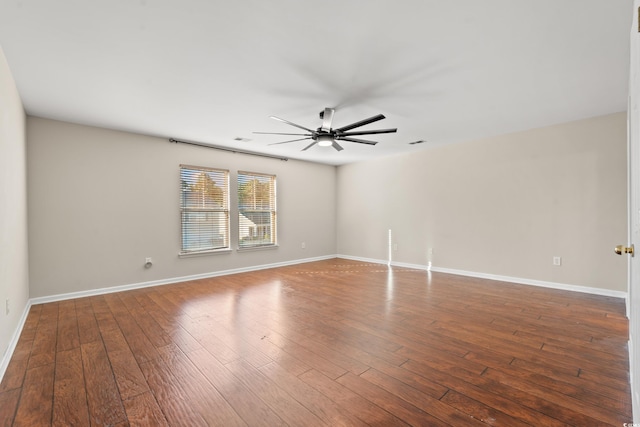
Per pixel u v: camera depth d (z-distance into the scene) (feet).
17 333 8.76
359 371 6.83
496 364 7.09
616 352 7.63
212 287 14.66
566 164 13.64
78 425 5.14
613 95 10.54
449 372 6.75
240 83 9.40
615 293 12.57
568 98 10.78
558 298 12.44
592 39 7.18
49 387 6.26
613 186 12.60
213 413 5.41
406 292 13.56
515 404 5.58
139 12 6.17
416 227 19.17
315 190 22.71
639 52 3.77
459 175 17.12
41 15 6.21
